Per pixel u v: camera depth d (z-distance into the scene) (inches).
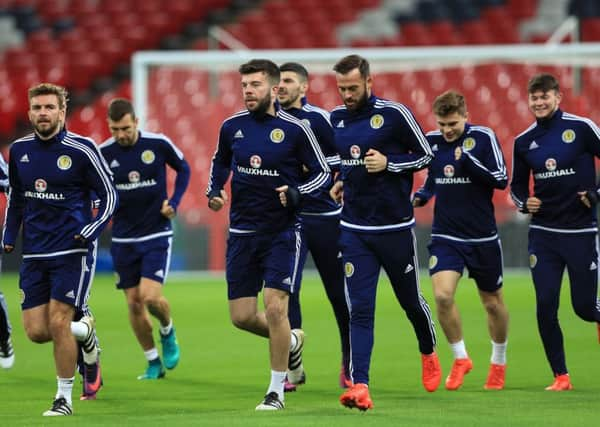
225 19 3639.3
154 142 1325.0
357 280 1030.4
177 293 2463.1
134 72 2536.9
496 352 1179.3
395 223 1038.4
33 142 1020.5
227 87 3034.0
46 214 1018.7
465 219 1189.1
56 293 1010.7
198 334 1736.0
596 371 1285.7
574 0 3440.0
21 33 3668.8
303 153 1037.8
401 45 3459.6
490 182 1165.7
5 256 2994.6
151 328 1298.0
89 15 3698.3
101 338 1688.0
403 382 1218.0
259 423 920.3
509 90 2979.8
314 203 1201.4
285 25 3508.9
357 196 1042.1
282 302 1032.8
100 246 3095.5
